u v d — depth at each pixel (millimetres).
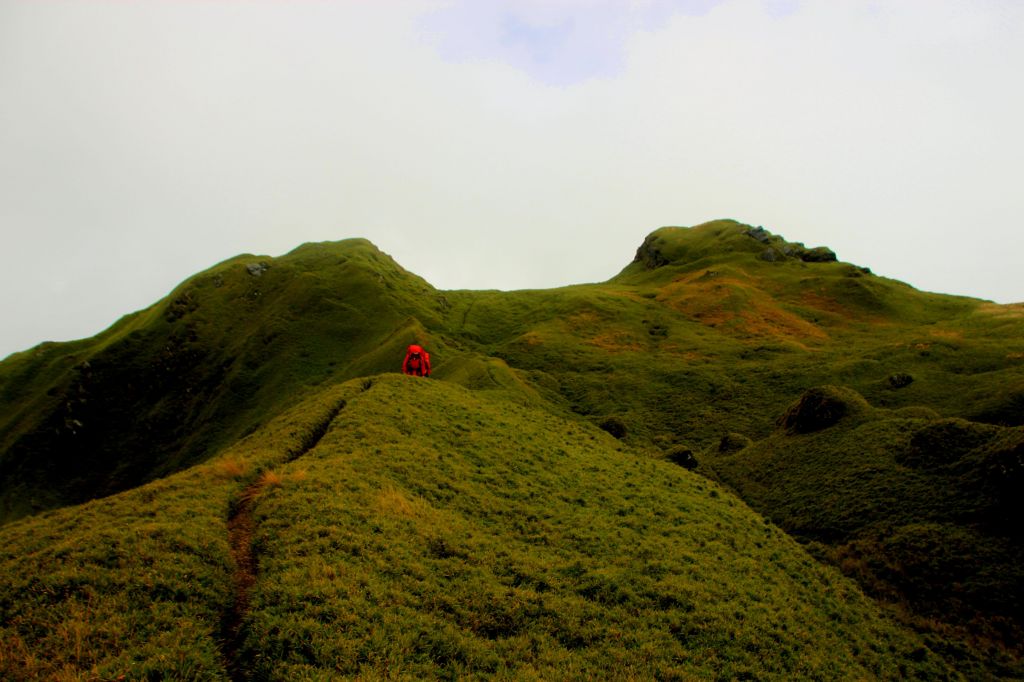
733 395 87312
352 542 20578
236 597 17844
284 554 19484
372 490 25688
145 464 113625
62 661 13883
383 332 123875
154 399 126750
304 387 106688
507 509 28234
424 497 27250
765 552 30328
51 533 21500
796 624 22906
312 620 15719
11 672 13617
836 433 54562
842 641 23406
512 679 15805
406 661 15367
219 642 15547
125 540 19375
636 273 194000
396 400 41594
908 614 29453
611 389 93688
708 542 29203
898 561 33562
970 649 26672
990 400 68500
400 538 21984
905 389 78875
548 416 52125
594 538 26625
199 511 23094
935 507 37438
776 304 133125
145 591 16844
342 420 36094
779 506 46031
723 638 20203
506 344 122000
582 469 37438
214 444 105000
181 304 149375
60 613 15648
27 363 143250
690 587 23016
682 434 77938
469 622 18266
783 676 19031
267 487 25344
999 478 36188
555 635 18656
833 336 113562
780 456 55781
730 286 140250
